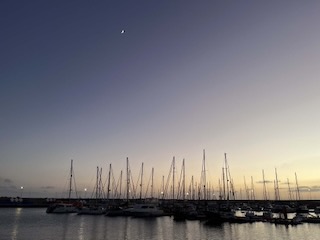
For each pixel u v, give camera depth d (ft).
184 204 340.59
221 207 314.55
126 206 341.21
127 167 372.79
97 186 384.47
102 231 204.33
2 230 211.00
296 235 192.65
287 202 475.72
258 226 233.55
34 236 182.70
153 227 226.17
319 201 533.14
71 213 373.20
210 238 177.99
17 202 595.47
